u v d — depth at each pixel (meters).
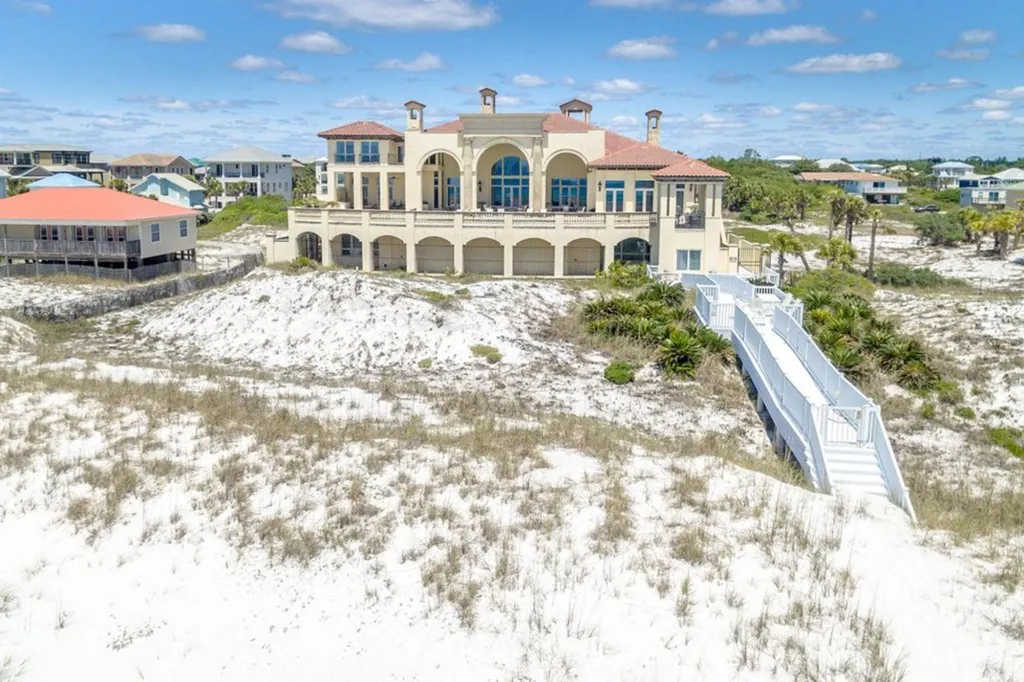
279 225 83.44
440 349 34.81
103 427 19.97
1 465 17.39
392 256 58.41
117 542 14.58
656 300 40.72
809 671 11.60
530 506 16.14
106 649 11.95
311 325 37.03
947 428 27.00
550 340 36.88
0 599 12.83
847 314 36.53
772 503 16.94
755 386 29.17
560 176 60.72
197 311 39.75
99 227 51.00
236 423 20.67
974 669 11.79
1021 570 14.67
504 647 12.09
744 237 81.12
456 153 59.25
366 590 13.35
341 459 18.34
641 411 27.77
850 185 144.38
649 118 66.88
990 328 37.06
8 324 35.53
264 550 14.47
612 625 12.55
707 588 13.55
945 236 81.94
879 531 16.14
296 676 11.54
